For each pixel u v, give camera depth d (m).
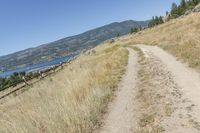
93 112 11.78
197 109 9.90
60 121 10.94
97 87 15.40
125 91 15.03
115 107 12.41
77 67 32.22
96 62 33.41
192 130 8.41
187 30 33.75
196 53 19.55
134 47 46.22
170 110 10.42
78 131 10.23
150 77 17.30
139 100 12.73
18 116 12.96
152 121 9.84
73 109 11.59
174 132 8.58
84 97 14.12
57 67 47.38
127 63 26.09
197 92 11.76
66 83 19.58
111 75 20.20
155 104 11.59
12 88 32.38
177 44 27.58
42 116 11.80
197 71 15.45
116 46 63.69
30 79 37.00
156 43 39.03
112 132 9.72
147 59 25.50
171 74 16.48
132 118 10.57
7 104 19.64
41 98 17.75
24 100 19.11
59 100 13.95
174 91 12.76
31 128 10.84
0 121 13.21
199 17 43.97
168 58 22.61
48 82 26.38
